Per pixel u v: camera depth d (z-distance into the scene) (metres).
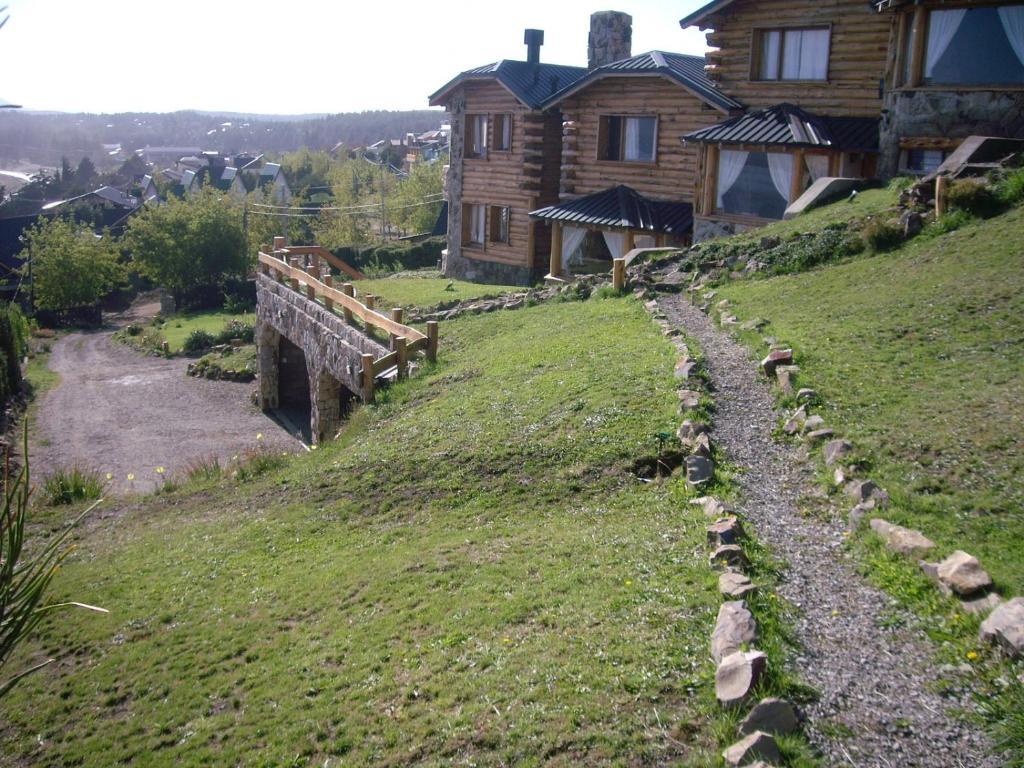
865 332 11.90
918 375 10.27
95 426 24.88
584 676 6.17
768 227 19.20
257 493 13.49
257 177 110.19
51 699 8.14
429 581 8.55
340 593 8.91
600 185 27.80
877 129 21.22
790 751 4.93
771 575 7.02
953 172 16.12
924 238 15.02
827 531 7.73
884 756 4.94
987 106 18.23
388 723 6.39
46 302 53.53
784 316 13.59
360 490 11.87
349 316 19.42
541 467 10.73
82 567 11.53
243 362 31.17
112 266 56.88
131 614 9.62
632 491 9.62
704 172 23.56
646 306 16.56
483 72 31.05
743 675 5.51
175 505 14.14
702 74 26.16
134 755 7.05
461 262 33.66
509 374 14.61
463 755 5.74
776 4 22.91
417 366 16.88
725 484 8.89
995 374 9.84
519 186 30.64
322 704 6.91
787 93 23.03
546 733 5.67
